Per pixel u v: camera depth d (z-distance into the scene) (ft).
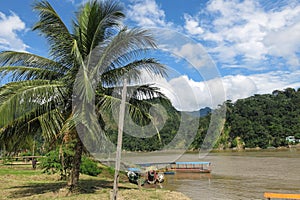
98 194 31.68
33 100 27.84
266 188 52.29
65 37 30.37
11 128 29.60
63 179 45.70
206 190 49.90
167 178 66.44
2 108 25.26
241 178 67.00
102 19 28.68
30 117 30.07
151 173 38.34
